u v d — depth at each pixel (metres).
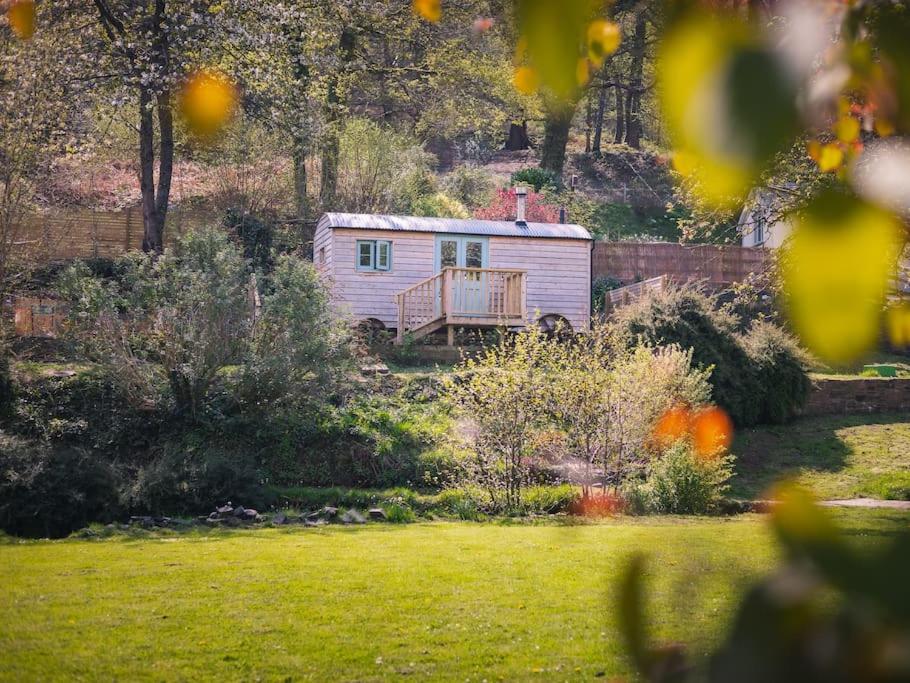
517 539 12.36
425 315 26.88
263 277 21.58
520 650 6.59
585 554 10.75
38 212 23.31
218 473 15.98
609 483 17.03
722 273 33.19
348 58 36.81
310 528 14.21
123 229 28.61
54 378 18.52
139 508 15.04
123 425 17.94
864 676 0.47
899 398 23.88
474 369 17.48
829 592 0.49
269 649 6.67
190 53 22.83
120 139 31.95
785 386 22.38
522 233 28.23
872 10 0.62
